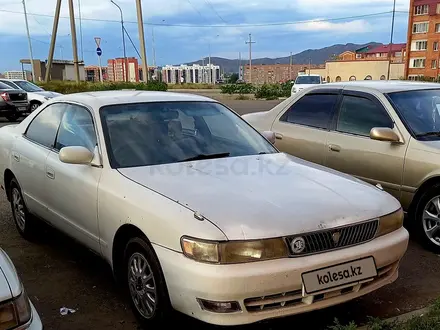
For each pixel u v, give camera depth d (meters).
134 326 3.50
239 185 3.46
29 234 5.18
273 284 2.88
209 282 2.83
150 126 4.21
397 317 3.41
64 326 3.50
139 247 3.35
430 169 4.84
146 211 3.24
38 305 3.81
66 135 4.49
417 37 76.75
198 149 4.16
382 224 3.36
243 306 2.87
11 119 18.28
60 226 4.43
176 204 3.16
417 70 77.44
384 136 5.10
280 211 3.09
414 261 4.68
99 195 3.73
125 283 3.66
